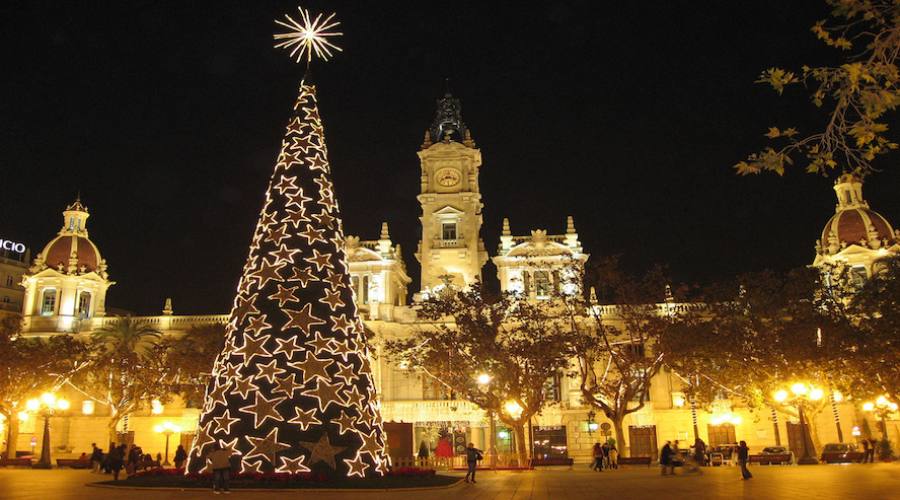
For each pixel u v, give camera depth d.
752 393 56.88
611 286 54.28
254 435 28.58
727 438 69.19
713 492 26.36
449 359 53.44
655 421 69.44
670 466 39.84
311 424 28.86
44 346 62.62
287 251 31.56
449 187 76.50
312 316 30.52
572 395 69.69
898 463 46.75
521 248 74.06
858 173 11.83
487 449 69.00
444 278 61.94
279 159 33.88
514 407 60.22
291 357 29.66
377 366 70.12
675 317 54.53
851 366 49.59
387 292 73.56
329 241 32.47
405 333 71.81
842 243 73.81
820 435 67.50
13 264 105.38
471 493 27.53
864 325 52.56
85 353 63.31
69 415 73.69
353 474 28.92
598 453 46.94
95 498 25.16
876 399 54.09
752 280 55.34
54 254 80.00
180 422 72.06
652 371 53.03
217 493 25.78
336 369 30.08
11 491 28.89
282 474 27.75
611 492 27.58
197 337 65.25
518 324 67.81
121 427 73.06
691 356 53.31
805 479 32.06
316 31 35.97
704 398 59.16
